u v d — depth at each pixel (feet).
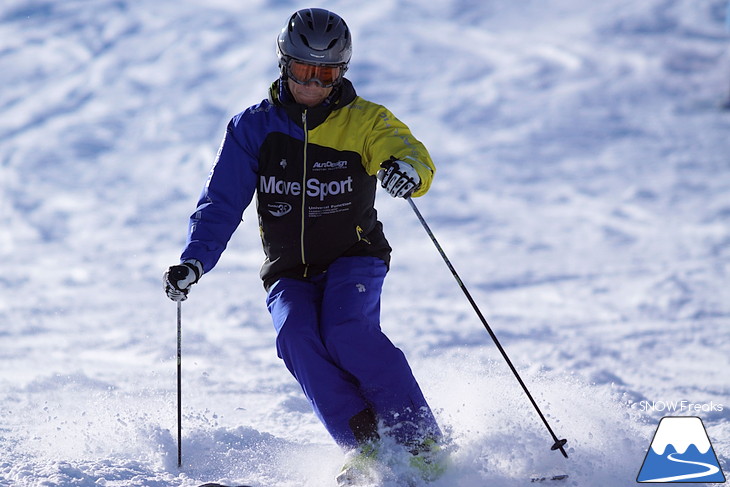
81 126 275.80
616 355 73.36
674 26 370.12
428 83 308.40
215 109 293.02
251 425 50.37
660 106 283.38
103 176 227.40
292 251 39.99
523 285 115.55
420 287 115.14
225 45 350.64
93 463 39.11
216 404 56.13
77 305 108.88
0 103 303.48
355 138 38.88
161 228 176.45
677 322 89.76
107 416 48.32
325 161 38.96
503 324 90.22
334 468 40.22
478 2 390.63
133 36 363.76
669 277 114.73
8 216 188.24
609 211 172.86
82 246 159.94
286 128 38.99
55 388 60.75
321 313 38.73
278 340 38.24
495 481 36.42
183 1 396.78
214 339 86.28
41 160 241.14
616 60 333.21
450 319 93.45
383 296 109.29
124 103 299.79
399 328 88.22
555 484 36.42
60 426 46.44
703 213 167.73
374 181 40.27
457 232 158.92
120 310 104.94
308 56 36.99
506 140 245.86
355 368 37.52
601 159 223.71
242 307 103.71
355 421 37.01
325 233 39.60
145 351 80.07
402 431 37.04
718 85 302.66
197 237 39.24
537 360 71.00
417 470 35.73
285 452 42.88
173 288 38.42
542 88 302.25
